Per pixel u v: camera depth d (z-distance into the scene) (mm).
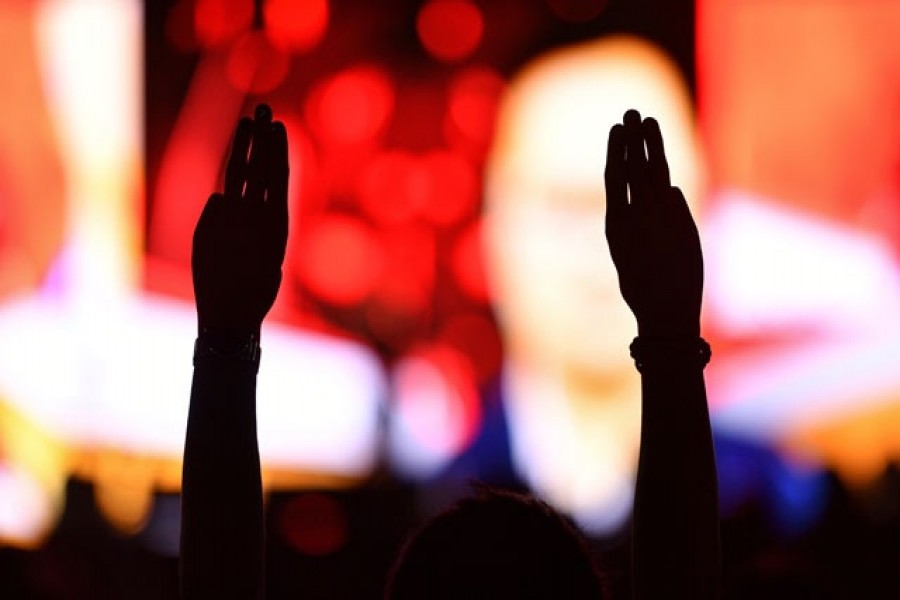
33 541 14117
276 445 14562
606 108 14750
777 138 14711
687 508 2656
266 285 2850
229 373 2822
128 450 14523
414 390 14711
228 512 2783
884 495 14188
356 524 13539
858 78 14695
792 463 14359
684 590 2629
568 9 14734
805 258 14609
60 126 14781
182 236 14695
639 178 2771
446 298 14852
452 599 2332
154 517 14344
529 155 14844
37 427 14484
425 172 14859
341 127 14820
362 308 14812
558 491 14531
